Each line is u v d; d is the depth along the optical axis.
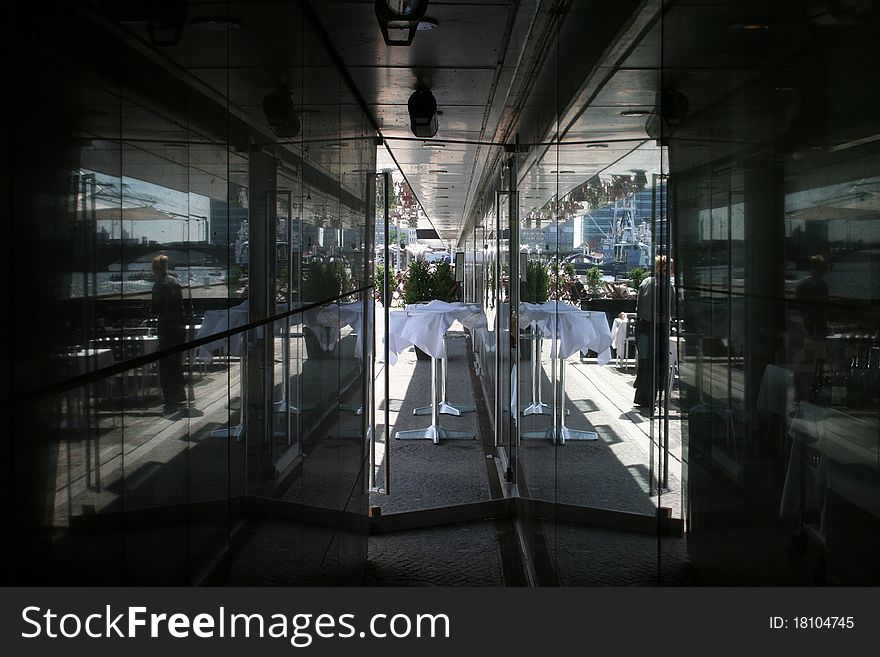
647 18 2.34
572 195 3.52
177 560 1.57
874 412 1.01
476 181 10.52
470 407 10.55
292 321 2.85
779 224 1.33
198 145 1.73
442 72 4.56
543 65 4.39
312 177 3.32
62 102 1.10
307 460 3.13
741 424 1.53
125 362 1.32
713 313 1.73
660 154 2.19
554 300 4.06
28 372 1.01
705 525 1.80
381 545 5.65
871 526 1.03
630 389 2.52
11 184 0.97
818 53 1.18
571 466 3.50
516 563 5.25
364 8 3.28
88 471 1.17
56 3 1.09
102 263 1.22
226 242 1.97
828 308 1.15
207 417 1.80
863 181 1.04
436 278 11.95
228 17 1.98
